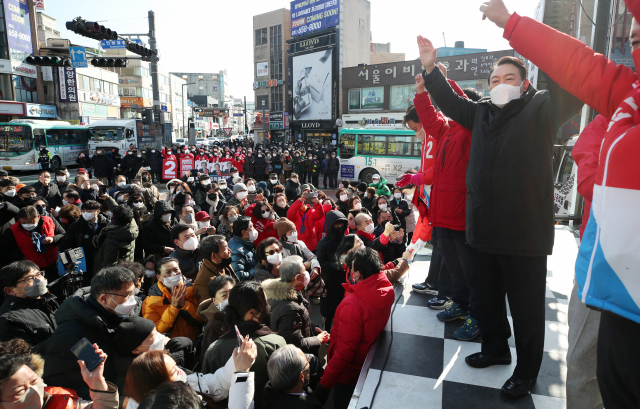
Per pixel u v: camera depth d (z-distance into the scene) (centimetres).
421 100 286
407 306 366
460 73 2667
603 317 119
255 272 409
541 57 130
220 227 603
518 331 223
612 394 118
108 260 501
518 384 228
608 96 119
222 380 228
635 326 106
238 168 1930
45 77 3641
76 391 228
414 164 1731
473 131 225
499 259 221
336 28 3588
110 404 192
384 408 223
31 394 191
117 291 244
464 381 246
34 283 305
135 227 529
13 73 3266
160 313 351
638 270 97
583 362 185
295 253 475
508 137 203
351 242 408
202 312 329
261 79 4812
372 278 284
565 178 700
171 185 881
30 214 514
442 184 289
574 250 505
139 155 1945
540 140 200
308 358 295
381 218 580
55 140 2538
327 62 3666
